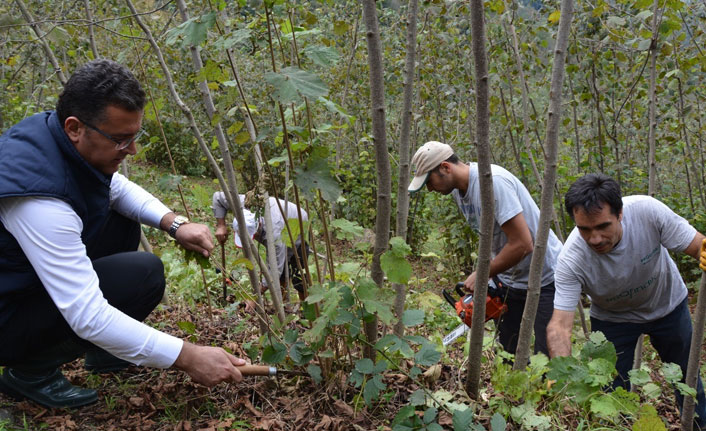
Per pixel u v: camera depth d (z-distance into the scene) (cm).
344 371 239
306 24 238
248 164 519
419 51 611
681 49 538
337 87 752
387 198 209
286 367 243
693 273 698
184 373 254
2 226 192
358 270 225
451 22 638
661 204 311
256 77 642
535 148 603
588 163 579
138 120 199
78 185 200
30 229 186
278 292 268
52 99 653
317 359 248
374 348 217
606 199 282
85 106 190
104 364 256
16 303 207
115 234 257
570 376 215
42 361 224
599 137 589
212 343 285
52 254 186
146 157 1197
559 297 312
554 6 529
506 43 521
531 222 348
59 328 211
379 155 204
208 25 190
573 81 617
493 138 672
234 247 661
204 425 221
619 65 597
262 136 203
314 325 205
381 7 565
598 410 208
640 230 304
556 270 316
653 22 338
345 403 226
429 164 347
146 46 312
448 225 762
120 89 190
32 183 185
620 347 342
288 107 243
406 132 245
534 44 531
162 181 257
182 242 252
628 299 323
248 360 279
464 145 632
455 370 268
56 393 230
